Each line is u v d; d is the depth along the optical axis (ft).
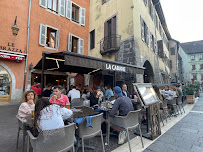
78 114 8.78
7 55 26.05
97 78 37.91
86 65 13.48
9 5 28.07
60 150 5.88
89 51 42.96
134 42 28.32
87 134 7.61
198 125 14.08
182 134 11.70
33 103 10.09
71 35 38.88
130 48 28.66
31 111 9.23
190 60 126.52
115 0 34.42
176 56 79.46
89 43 43.34
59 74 35.60
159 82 41.16
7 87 27.50
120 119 9.17
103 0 38.91
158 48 47.37
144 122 15.56
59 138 5.82
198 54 123.44
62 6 37.37
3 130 12.44
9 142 9.98
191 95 29.71
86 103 16.66
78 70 25.49
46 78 34.06
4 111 20.89
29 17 30.45
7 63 27.37
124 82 29.30
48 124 5.89
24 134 7.87
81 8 42.47
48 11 34.42
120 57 30.81
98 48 38.91
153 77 39.24
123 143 10.10
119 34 32.07
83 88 28.76
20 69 28.91
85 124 7.54
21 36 29.22
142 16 34.58
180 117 17.76
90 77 38.47
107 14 36.83
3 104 26.68
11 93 27.50
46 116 6.01
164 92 19.08
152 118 11.07
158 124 11.65
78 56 12.78
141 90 11.35
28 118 8.93
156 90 15.39
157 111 11.80
